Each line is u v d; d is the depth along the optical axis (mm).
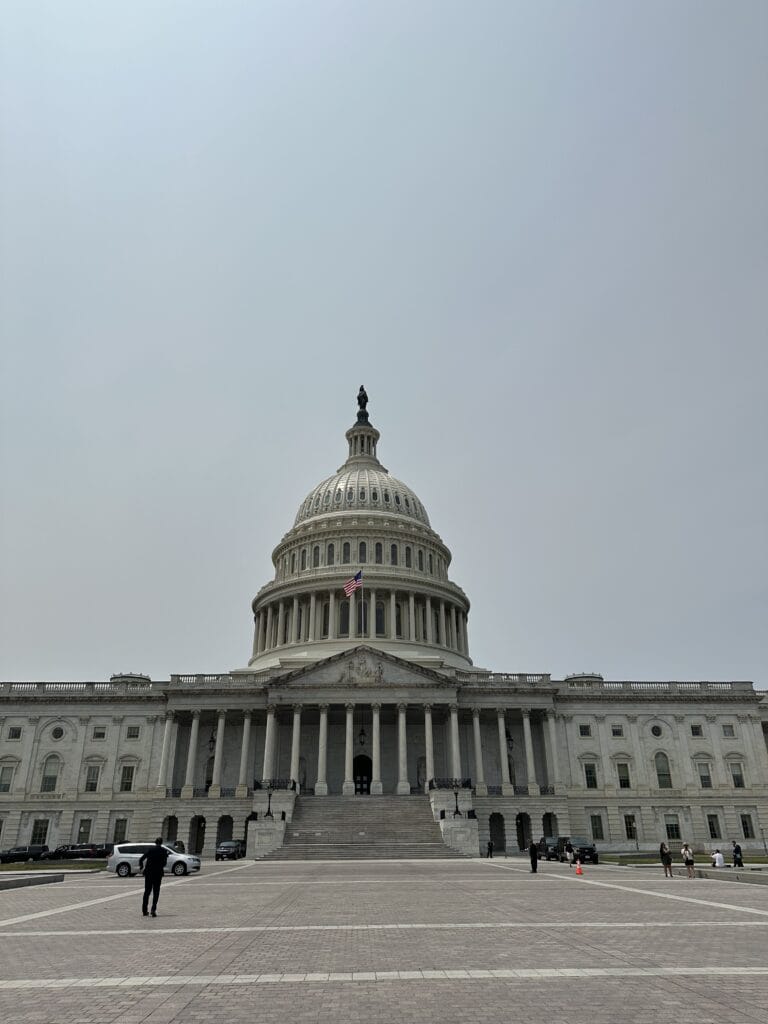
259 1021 10359
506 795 80938
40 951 16312
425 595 104938
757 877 36750
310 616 102375
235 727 88062
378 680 83250
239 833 78688
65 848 73312
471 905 25141
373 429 133250
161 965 14539
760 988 12172
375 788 78625
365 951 15992
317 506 118250
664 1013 10609
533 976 13234
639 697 89250
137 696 87062
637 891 30906
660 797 85500
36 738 86062
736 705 89938
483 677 91688
